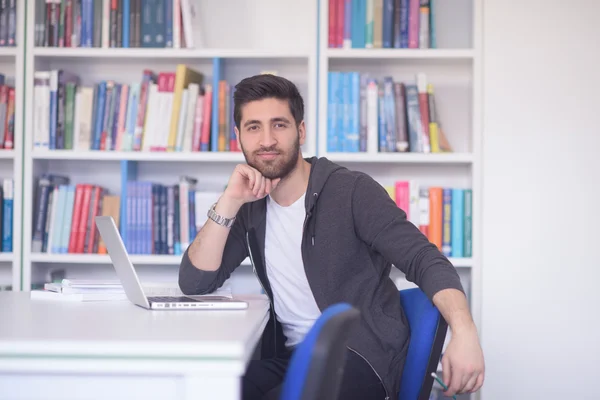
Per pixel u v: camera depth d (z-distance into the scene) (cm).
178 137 321
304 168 204
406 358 176
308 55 317
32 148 321
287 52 318
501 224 307
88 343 105
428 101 318
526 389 303
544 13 307
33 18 321
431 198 313
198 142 321
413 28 316
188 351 104
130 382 106
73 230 322
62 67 346
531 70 307
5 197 323
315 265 191
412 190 312
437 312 163
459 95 338
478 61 311
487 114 308
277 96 196
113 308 165
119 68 347
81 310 160
